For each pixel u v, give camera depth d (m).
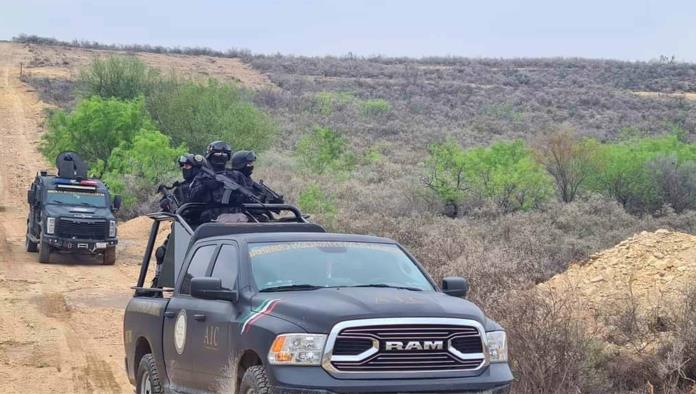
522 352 14.02
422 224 38.12
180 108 65.19
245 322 10.77
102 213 36.97
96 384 17.44
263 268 11.59
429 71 165.38
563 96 137.62
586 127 111.12
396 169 65.69
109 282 31.28
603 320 17.81
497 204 44.69
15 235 46.41
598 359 14.96
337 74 163.38
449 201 46.16
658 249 22.27
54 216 36.09
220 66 165.00
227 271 11.96
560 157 48.81
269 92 126.56
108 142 61.28
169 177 53.72
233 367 10.89
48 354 19.92
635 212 46.41
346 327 9.97
